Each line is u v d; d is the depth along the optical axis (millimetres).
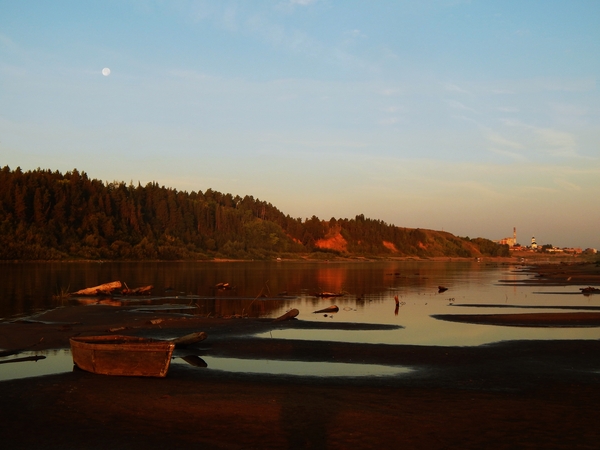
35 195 145875
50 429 12922
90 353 18375
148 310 39344
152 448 11820
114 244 155625
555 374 19188
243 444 12094
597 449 11914
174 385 16938
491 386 17406
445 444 12172
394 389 16812
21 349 22984
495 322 34000
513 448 11961
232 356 22250
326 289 64812
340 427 13195
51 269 102438
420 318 36438
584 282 81312
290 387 16891
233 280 79812
